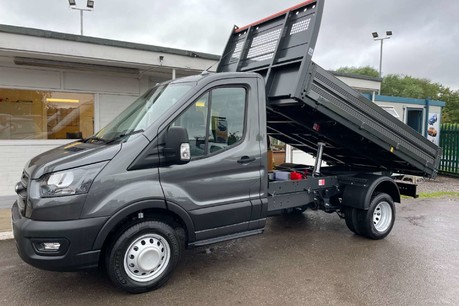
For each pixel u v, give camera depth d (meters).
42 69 8.48
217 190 4.30
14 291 3.97
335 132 5.87
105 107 9.34
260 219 4.70
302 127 6.05
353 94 5.20
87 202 3.54
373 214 5.86
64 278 4.30
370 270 4.63
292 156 11.40
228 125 4.42
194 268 4.66
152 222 3.95
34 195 3.52
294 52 4.82
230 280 4.30
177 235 4.14
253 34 5.79
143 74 9.61
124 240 3.78
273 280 4.31
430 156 6.43
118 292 3.96
